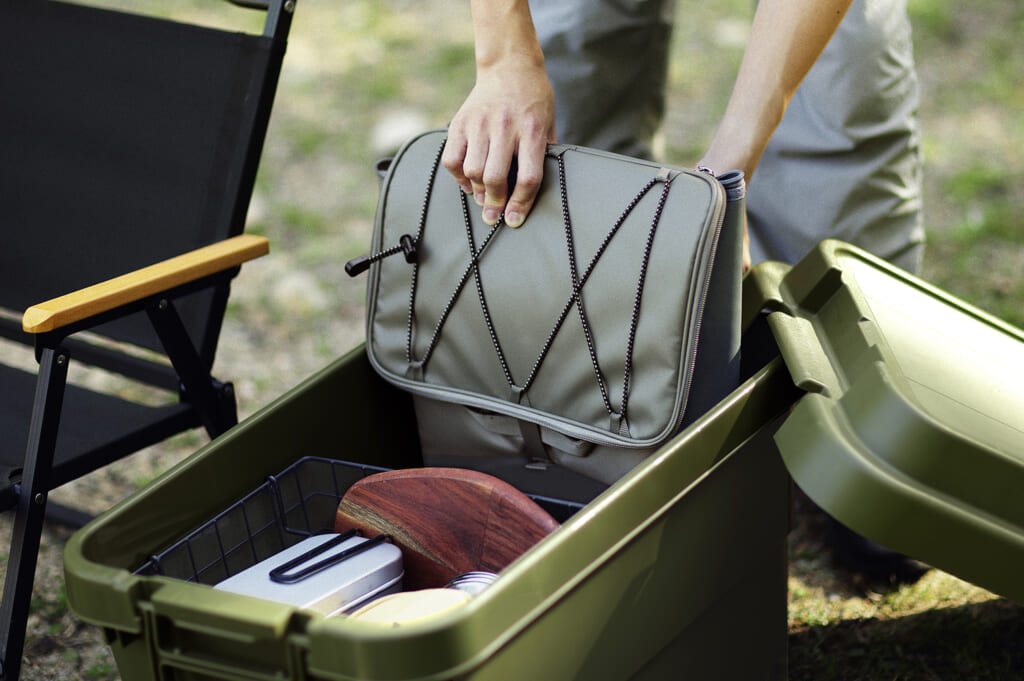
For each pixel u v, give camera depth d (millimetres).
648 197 1068
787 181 1606
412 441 1362
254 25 4078
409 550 1108
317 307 2424
